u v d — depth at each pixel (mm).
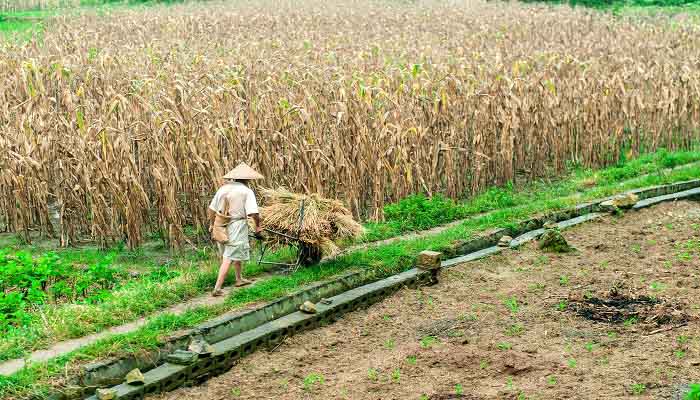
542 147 17766
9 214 14570
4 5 51562
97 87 18828
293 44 26281
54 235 14359
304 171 14023
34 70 17219
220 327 9641
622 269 12211
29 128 14469
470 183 16969
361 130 14789
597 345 9445
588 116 18391
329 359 9477
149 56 22141
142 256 13180
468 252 13039
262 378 9016
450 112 16234
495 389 8430
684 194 16312
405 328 10281
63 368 8305
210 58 22938
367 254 12234
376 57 22922
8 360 8695
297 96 15922
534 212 14711
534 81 18172
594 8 44969
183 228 14203
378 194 14578
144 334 9109
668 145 19969
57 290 11180
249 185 14000
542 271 12281
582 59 23797
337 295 11062
